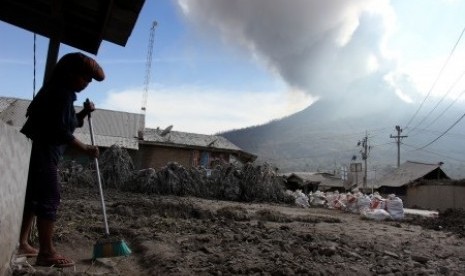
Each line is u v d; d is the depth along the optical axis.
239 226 8.21
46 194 4.02
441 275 5.05
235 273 4.29
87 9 5.45
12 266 3.53
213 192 22.16
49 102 3.98
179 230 6.94
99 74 4.20
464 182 32.94
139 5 4.87
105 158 21.94
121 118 35.34
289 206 21.09
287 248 5.70
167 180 21.45
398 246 7.11
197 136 37.53
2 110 30.91
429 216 17.75
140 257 4.88
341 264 5.01
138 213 9.66
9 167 3.04
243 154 35.16
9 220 3.20
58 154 4.16
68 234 5.55
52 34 5.47
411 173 41.31
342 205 20.25
